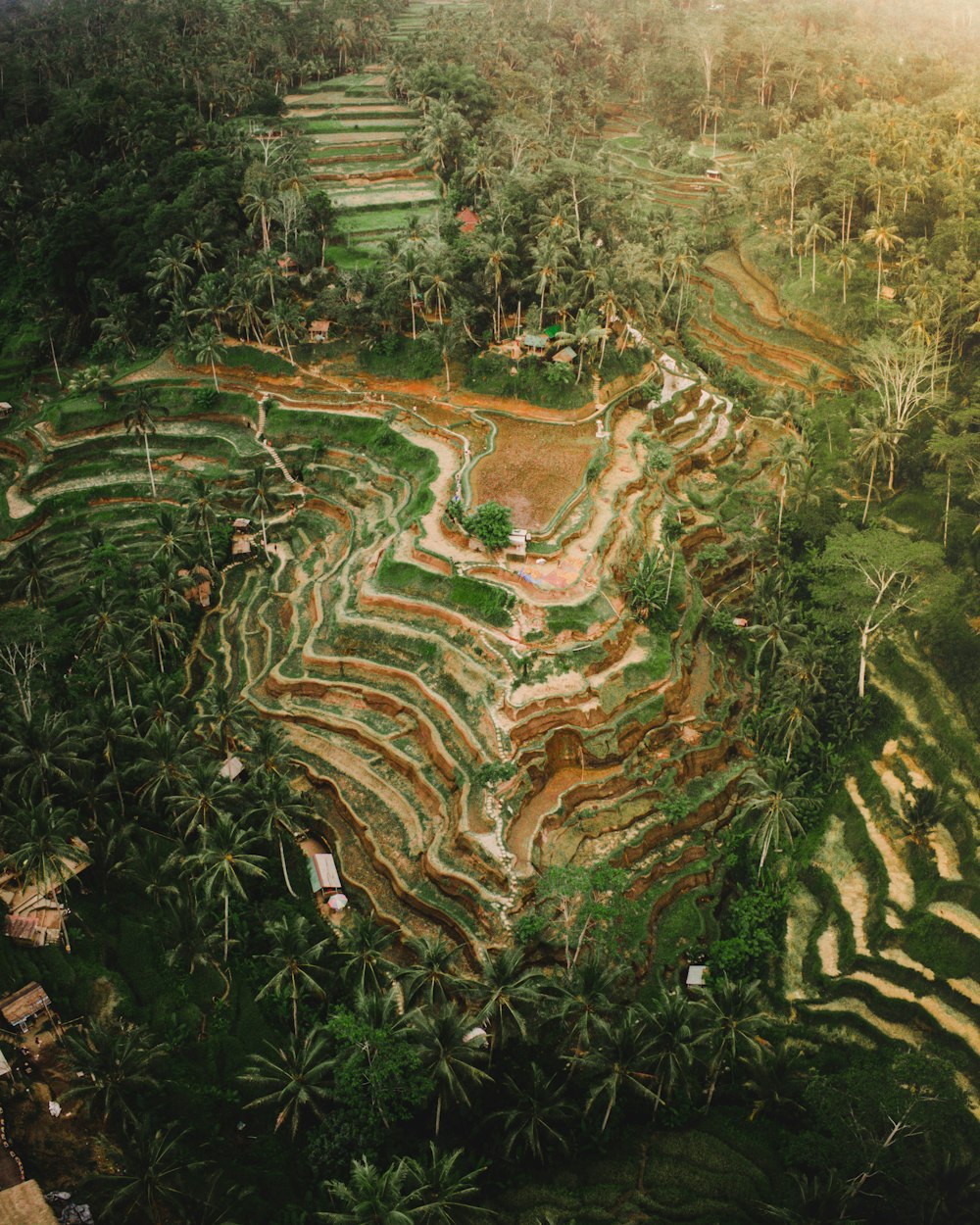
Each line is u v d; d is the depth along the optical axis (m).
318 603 95.56
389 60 194.38
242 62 184.50
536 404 111.19
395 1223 50.31
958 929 68.31
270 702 89.25
